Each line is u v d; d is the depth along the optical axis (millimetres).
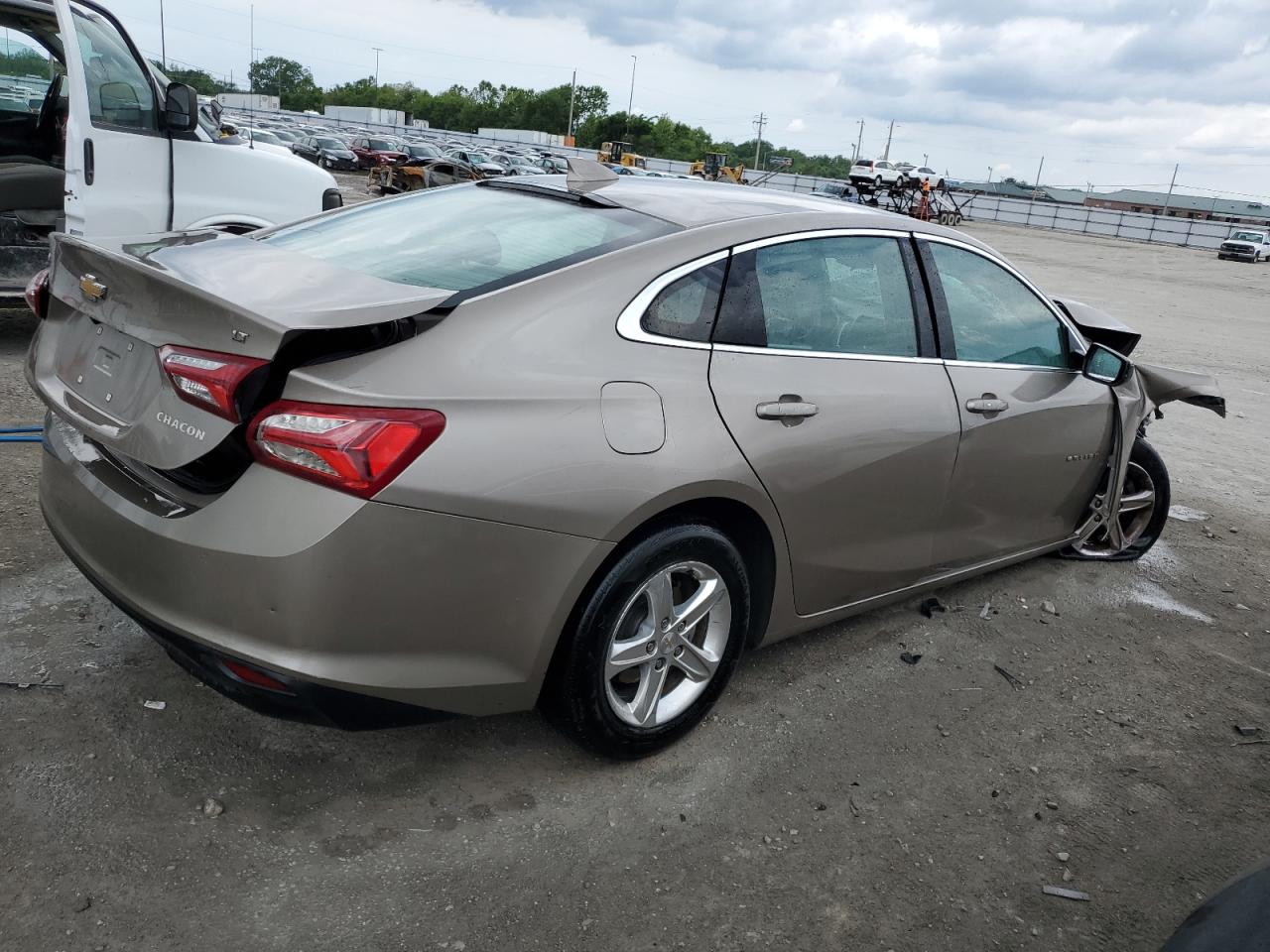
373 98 159000
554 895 2307
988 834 2715
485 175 35594
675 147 135750
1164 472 4734
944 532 3549
